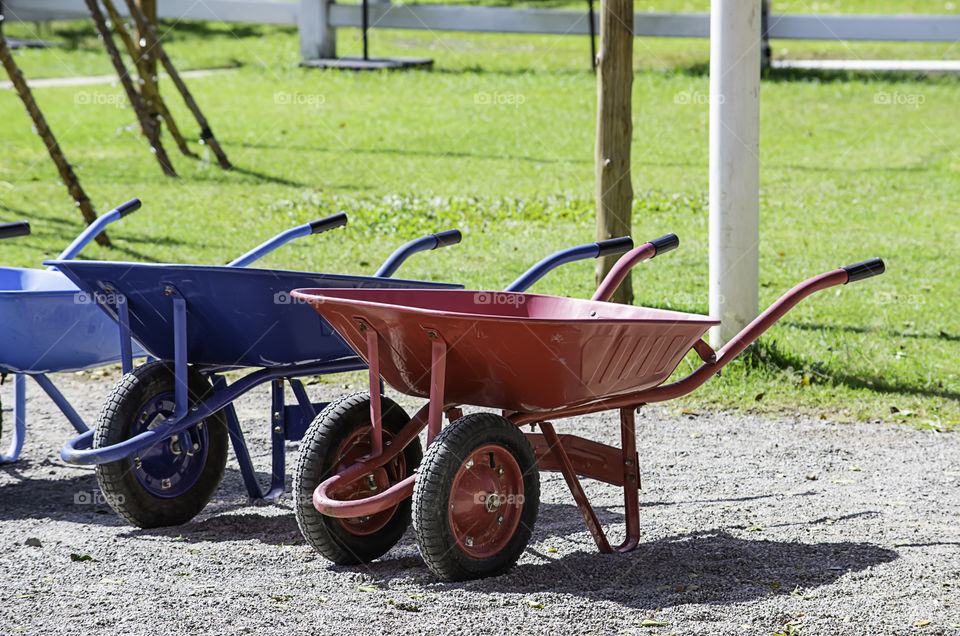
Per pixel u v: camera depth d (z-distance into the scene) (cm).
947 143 2023
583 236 1424
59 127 2173
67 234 1418
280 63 2900
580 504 542
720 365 562
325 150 2009
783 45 3048
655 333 495
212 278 550
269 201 1631
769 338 966
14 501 642
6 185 1702
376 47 3120
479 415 493
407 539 573
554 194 1678
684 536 568
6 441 775
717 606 468
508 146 2036
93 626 446
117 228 1455
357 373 944
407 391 532
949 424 787
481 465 498
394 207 1582
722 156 886
